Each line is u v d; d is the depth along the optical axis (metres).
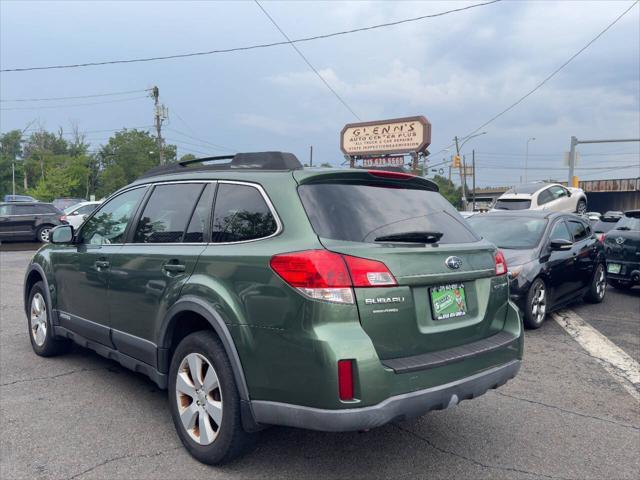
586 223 9.41
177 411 3.58
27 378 5.01
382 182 3.56
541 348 6.42
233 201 3.53
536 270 7.23
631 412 4.44
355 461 3.49
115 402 4.43
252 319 3.06
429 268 3.18
